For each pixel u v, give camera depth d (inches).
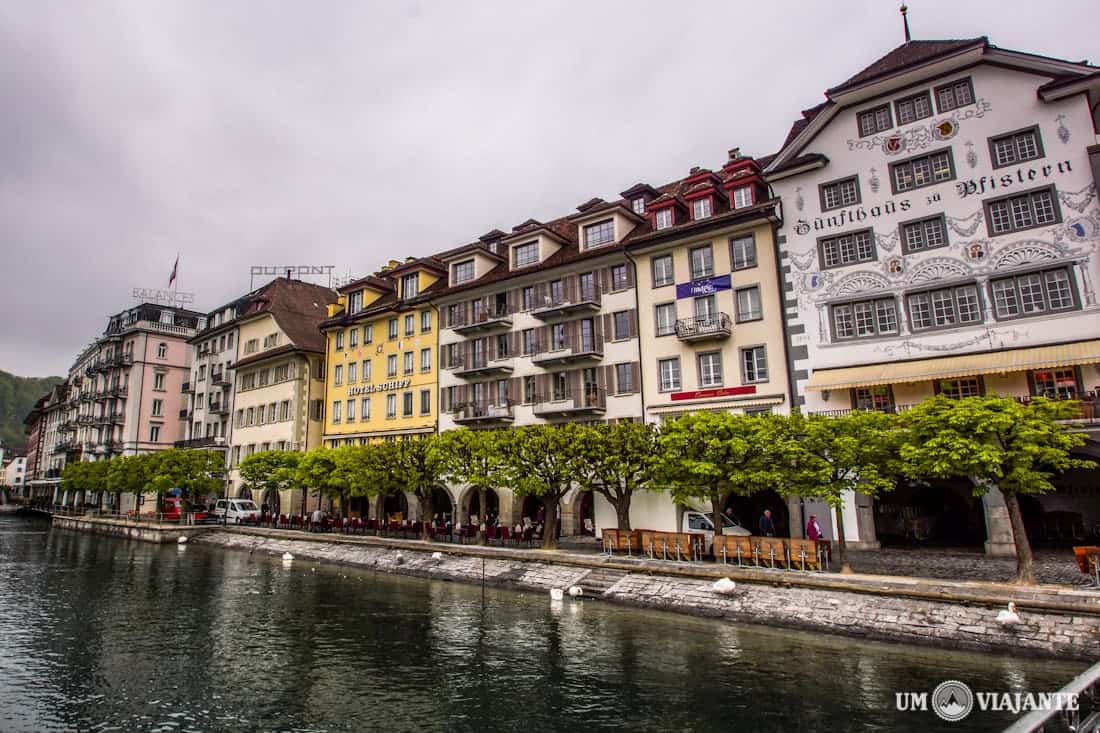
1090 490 1104.8
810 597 735.7
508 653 655.1
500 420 1555.1
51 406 4252.0
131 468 2178.9
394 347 1888.5
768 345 1194.0
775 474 866.1
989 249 1011.9
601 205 1466.5
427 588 1021.2
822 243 1162.0
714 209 1314.0
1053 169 975.6
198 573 1227.2
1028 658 575.8
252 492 2233.0
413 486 1330.0
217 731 486.9
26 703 545.0
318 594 988.6
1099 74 932.6
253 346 2378.2
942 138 1074.1
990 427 682.8
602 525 1328.7
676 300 1318.9
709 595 797.2
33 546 1765.5
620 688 546.9
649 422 1275.8
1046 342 950.4
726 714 484.1
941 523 1224.2
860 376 1070.4
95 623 816.9
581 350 1440.7
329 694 555.8
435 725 486.3
